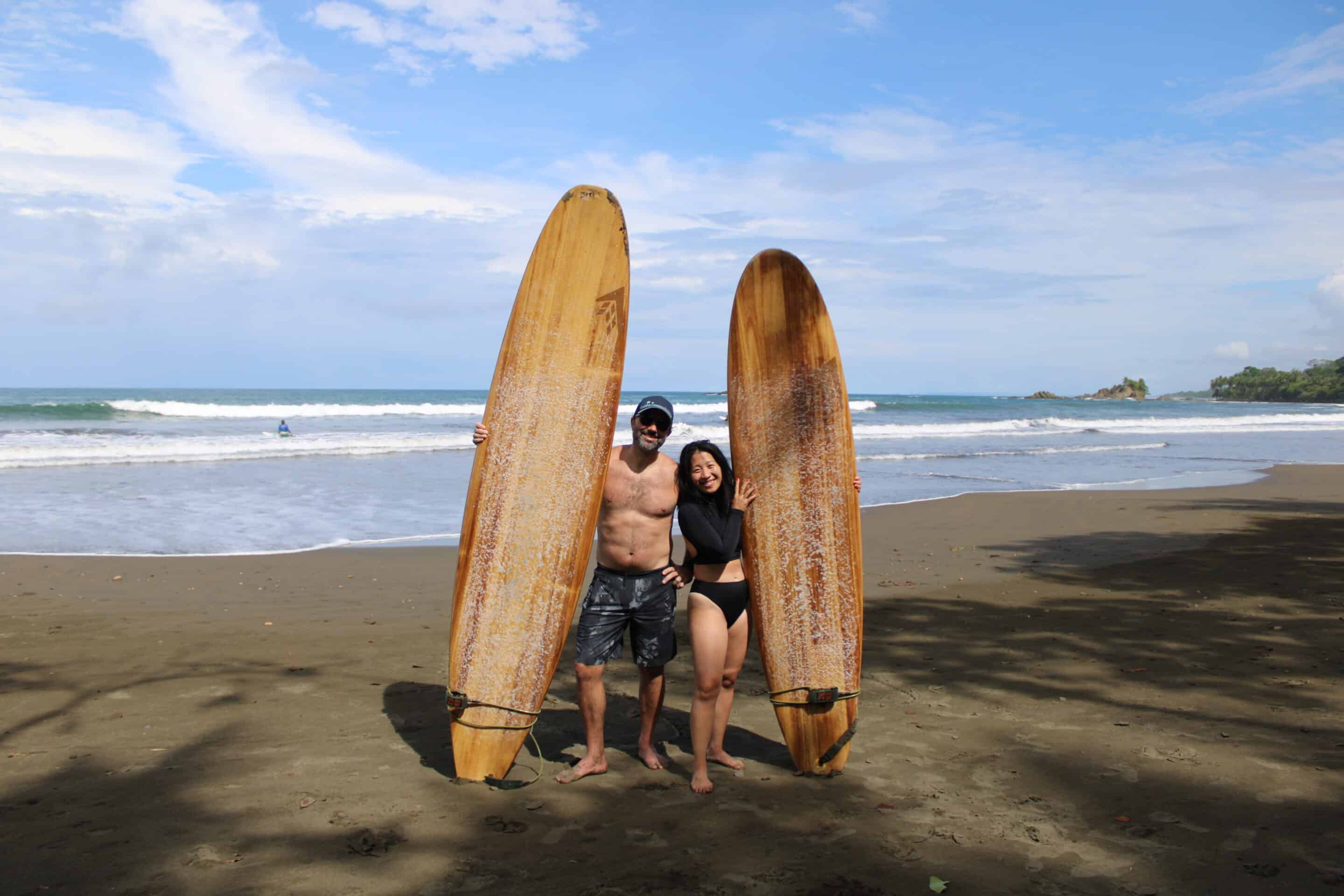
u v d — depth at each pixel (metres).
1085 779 3.31
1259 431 35.03
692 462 3.18
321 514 10.72
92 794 3.06
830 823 2.94
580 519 3.55
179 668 4.72
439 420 31.62
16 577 7.01
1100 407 71.81
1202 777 3.30
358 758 3.47
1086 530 10.23
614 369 3.63
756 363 3.79
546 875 2.55
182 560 7.81
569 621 3.52
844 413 3.79
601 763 3.39
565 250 3.73
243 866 2.56
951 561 8.36
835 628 3.60
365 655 5.07
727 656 3.36
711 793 3.21
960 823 2.93
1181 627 5.76
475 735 3.32
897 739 3.78
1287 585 7.05
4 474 13.67
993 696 4.38
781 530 3.69
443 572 7.64
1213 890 2.47
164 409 29.83
